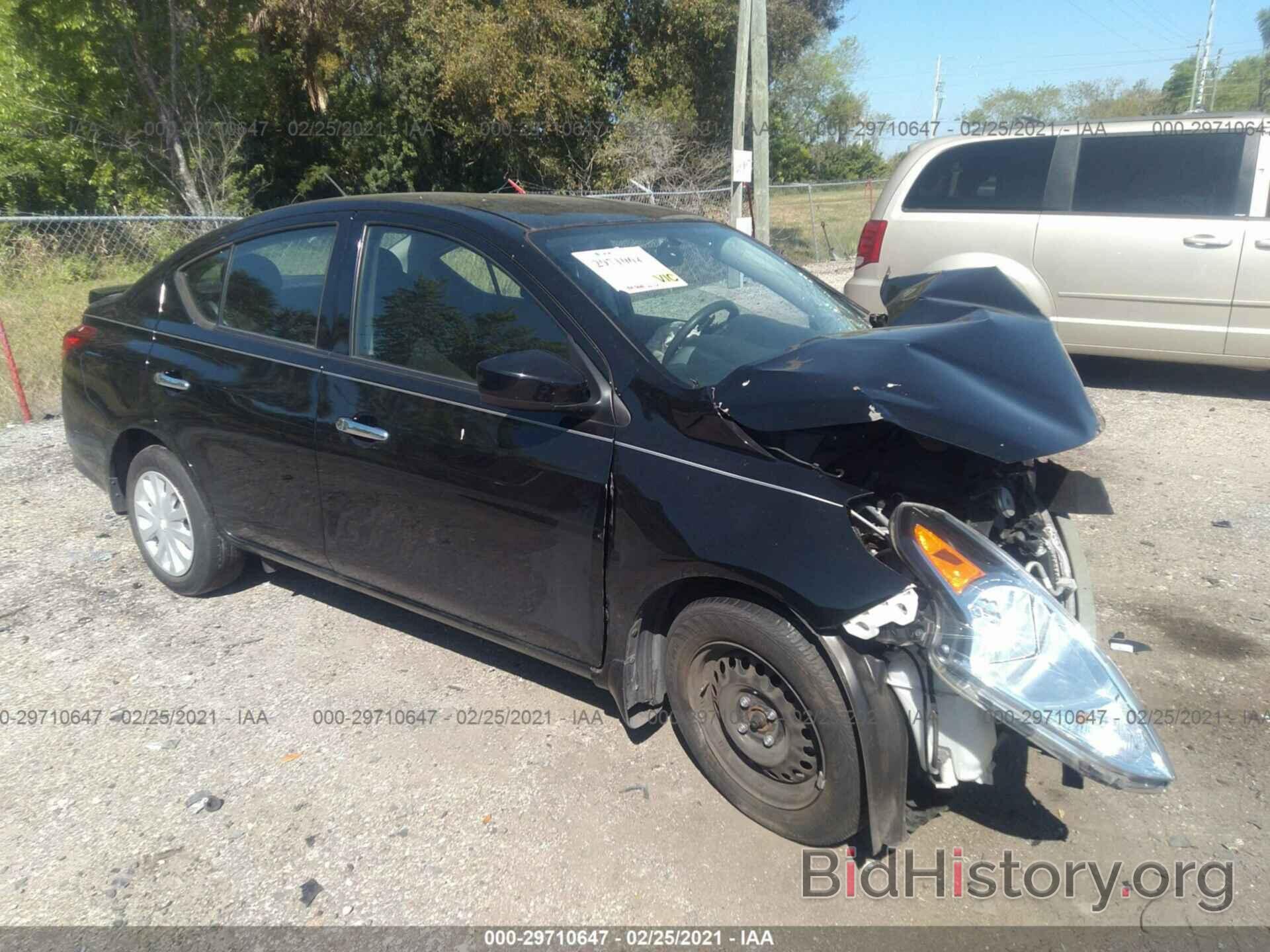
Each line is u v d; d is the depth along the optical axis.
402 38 22.16
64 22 16.62
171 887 2.75
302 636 4.11
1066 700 2.45
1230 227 6.53
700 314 3.31
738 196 14.28
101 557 4.93
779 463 2.69
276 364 3.71
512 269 3.21
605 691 3.67
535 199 3.83
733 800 2.98
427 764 3.26
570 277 3.14
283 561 3.99
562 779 3.17
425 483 3.30
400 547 3.48
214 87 18.75
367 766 3.26
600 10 21.44
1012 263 7.16
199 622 4.24
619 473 2.88
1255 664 3.74
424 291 3.41
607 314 3.07
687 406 2.83
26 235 12.05
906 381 2.64
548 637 3.20
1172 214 6.70
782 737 2.81
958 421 2.57
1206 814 2.96
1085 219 6.91
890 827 2.63
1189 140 6.65
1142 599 4.27
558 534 3.03
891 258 7.58
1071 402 2.85
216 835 2.96
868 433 2.87
